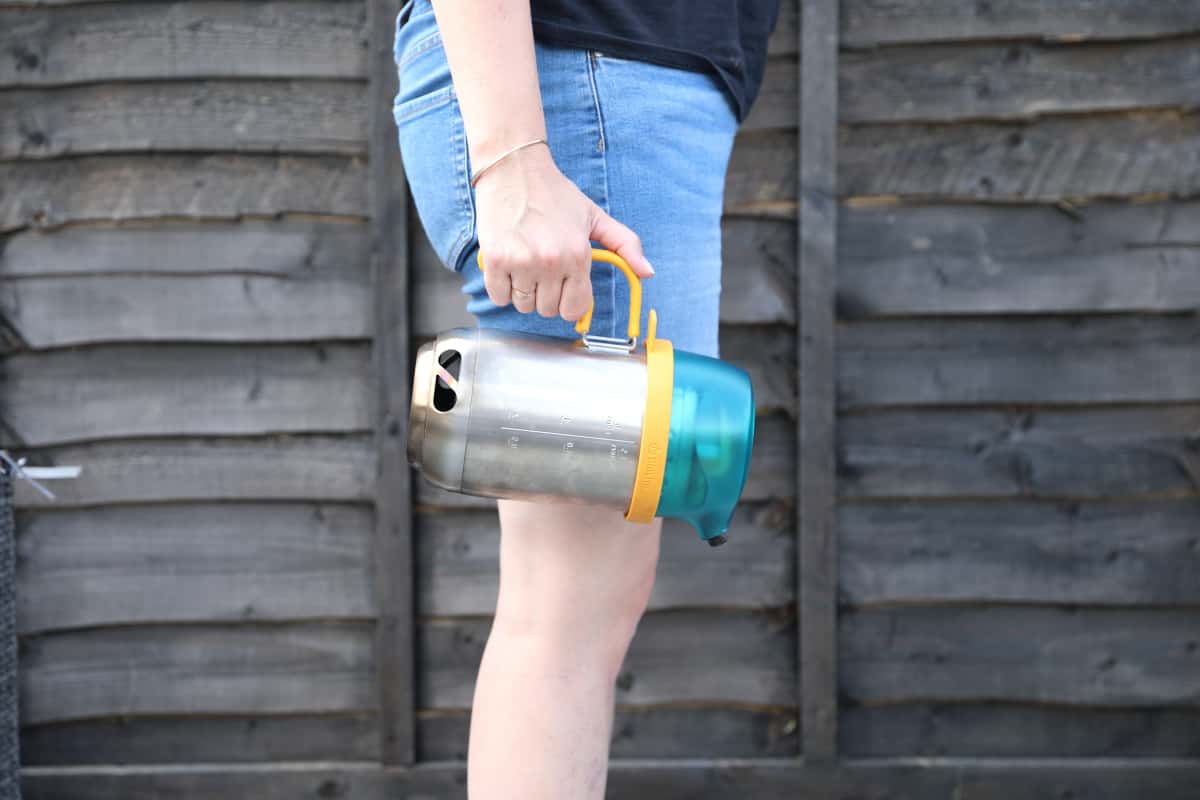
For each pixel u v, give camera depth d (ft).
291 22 6.61
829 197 6.47
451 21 2.67
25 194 6.70
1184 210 6.56
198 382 6.77
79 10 6.62
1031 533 6.75
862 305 6.66
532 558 3.16
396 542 6.70
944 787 6.73
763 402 6.74
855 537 6.80
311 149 6.65
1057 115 6.55
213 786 6.82
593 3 2.93
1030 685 6.80
